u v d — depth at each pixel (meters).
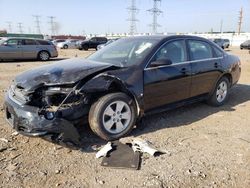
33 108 3.51
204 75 5.20
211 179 3.04
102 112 3.76
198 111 5.45
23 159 3.43
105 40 34.50
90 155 3.55
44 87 3.63
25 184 2.92
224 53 5.88
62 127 3.44
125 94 3.99
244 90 7.54
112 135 3.90
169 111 5.38
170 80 4.54
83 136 4.06
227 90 5.93
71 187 2.88
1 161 3.37
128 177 3.05
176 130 4.41
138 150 3.62
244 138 4.16
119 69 4.04
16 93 3.82
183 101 4.94
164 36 4.89
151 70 4.29
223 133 4.35
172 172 3.16
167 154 3.58
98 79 3.71
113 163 3.31
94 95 3.84
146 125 4.59
